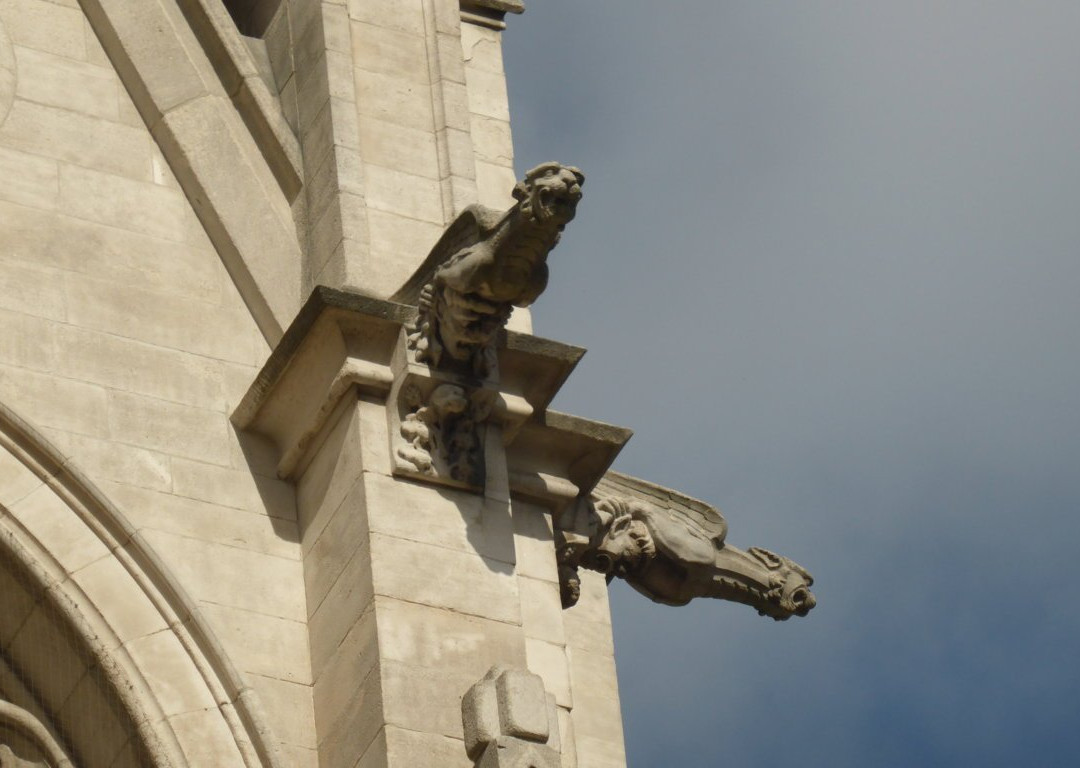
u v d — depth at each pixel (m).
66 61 35.53
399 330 32.94
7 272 33.47
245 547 32.56
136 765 31.30
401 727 30.58
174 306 34.00
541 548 33.50
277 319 34.12
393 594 31.45
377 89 35.94
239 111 35.78
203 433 33.19
